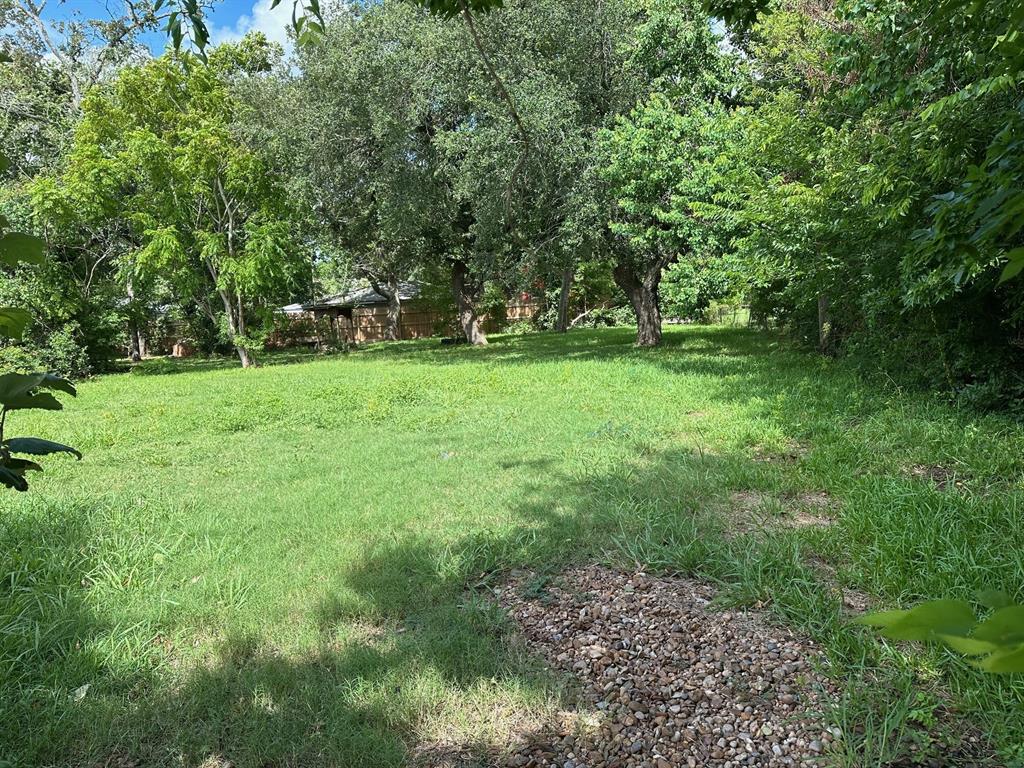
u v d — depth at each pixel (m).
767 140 8.39
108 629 2.93
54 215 15.84
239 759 2.16
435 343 26.30
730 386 8.75
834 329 10.78
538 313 34.41
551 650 2.71
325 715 2.34
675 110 12.25
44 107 21.00
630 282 16.86
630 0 12.98
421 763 2.13
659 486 4.62
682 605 2.98
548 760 2.12
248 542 3.96
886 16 5.22
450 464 5.72
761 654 2.57
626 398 8.67
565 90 12.81
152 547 3.84
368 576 3.39
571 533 3.84
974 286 5.42
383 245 23.45
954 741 2.05
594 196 12.93
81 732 2.29
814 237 7.57
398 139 15.09
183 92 17.19
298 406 9.38
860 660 2.42
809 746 2.10
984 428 5.38
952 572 2.92
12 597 3.13
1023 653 0.35
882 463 4.85
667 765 2.07
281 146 16.92
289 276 19.56
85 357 16.70
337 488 5.11
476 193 13.85
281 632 2.90
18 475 0.99
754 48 10.26
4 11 20.47
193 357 26.38
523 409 8.36
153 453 6.82
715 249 11.30
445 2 2.81
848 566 3.19
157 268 16.80
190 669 2.65
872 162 6.39
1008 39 1.64
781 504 4.19
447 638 2.77
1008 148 1.78
